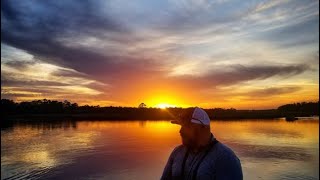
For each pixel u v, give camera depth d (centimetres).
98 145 2869
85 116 11150
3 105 10800
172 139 3359
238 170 273
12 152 2467
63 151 2502
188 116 284
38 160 2098
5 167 1877
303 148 2581
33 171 1770
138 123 7169
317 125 5909
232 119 9462
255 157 2127
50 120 8531
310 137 3522
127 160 2014
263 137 3553
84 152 2427
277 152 2355
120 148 2628
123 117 10594
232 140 3238
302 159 2039
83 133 4244
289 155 2209
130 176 1602
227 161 271
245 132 4284
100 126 5881
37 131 4619
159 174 1641
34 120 8456
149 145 2833
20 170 1806
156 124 6712
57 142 3144
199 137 279
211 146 280
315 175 1589
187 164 285
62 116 10906
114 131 4559
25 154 2362
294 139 3312
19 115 10956
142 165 1850
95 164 1892
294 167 1786
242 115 11406
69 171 1733
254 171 1711
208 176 271
